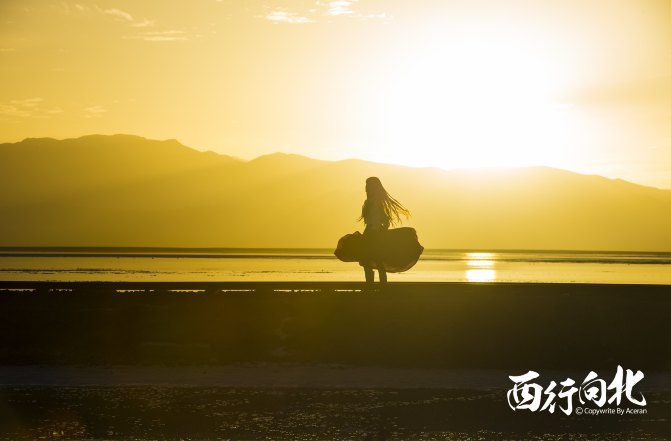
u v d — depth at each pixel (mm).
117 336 21359
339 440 13531
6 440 13320
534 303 21297
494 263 163500
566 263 171875
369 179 21625
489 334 20984
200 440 13422
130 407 15680
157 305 21688
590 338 21000
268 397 16750
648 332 21078
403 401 16500
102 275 75812
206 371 19641
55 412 15242
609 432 14281
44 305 21797
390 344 20859
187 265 126562
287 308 21406
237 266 122125
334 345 20938
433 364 20594
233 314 21453
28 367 20250
